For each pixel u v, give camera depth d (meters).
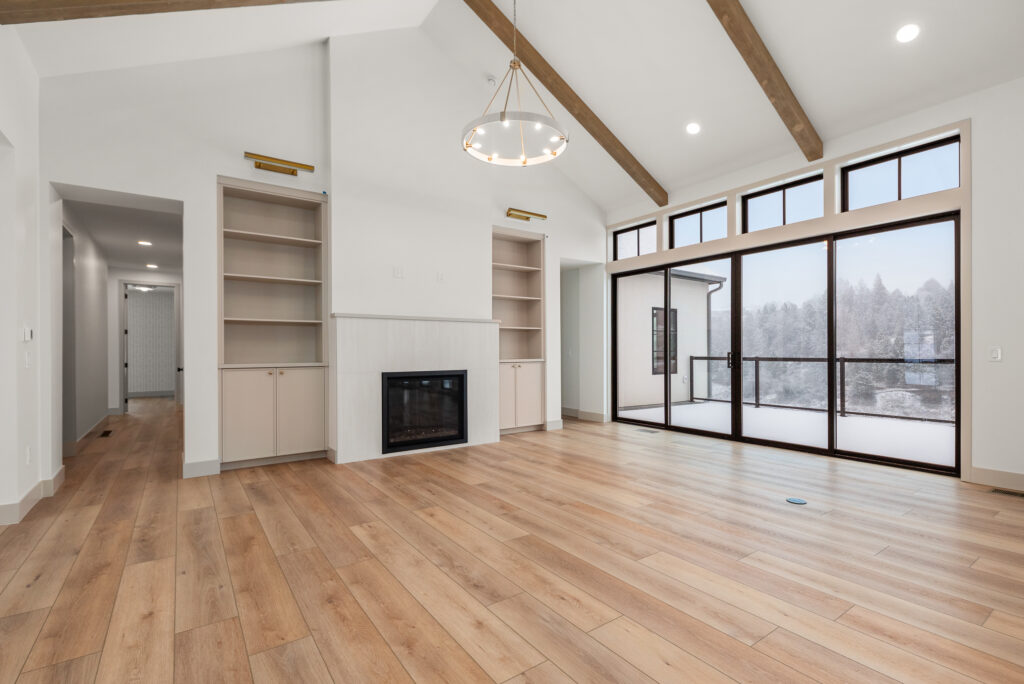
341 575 2.16
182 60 3.78
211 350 3.89
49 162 3.31
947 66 3.49
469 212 5.16
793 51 3.78
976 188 3.55
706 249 5.41
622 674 1.50
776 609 1.87
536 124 3.01
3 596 1.96
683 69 4.28
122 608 1.88
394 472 3.95
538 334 6.05
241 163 4.05
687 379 5.73
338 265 4.32
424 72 4.88
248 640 1.68
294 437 4.29
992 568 2.21
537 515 2.93
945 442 3.82
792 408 4.77
